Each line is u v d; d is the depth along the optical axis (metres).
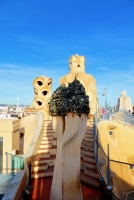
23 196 6.39
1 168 10.84
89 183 7.91
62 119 5.81
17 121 13.20
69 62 22.11
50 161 9.62
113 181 8.46
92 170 8.65
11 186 6.00
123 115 17.77
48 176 8.68
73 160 5.61
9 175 7.65
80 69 21.31
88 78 20.28
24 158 8.26
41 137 11.91
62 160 5.59
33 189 7.41
